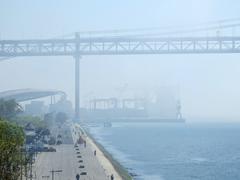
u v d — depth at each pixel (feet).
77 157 615.57
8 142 283.59
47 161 565.94
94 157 632.38
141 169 650.84
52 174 444.96
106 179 456.04
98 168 526.98
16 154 300.40
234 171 647.97
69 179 441.68
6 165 277.03
